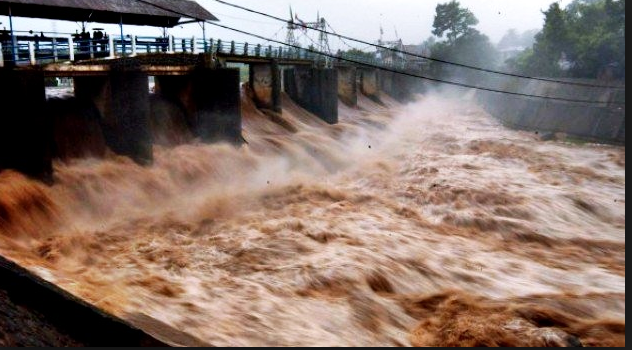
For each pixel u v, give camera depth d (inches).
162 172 959.6
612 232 856.3
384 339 473.4
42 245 644.7
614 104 1729.8
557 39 2581.2
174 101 1200.2
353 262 637.3
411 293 584.7
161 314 467.5
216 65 1204.5
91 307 366.3
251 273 604.1
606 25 2304.4
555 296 580.1
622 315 538.3
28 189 711.1
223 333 444.1
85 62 866.1
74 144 901.8
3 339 286.0
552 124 1964.8
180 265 618.2
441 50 4259.4
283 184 1066.7
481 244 775.7
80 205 782.5
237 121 1167.6
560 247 778.8
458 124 2358.5
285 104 1791.3
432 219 892.6
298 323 483.5
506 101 2500.0
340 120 1962.4
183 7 1132.5
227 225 796.6
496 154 1493.6
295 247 699.4
